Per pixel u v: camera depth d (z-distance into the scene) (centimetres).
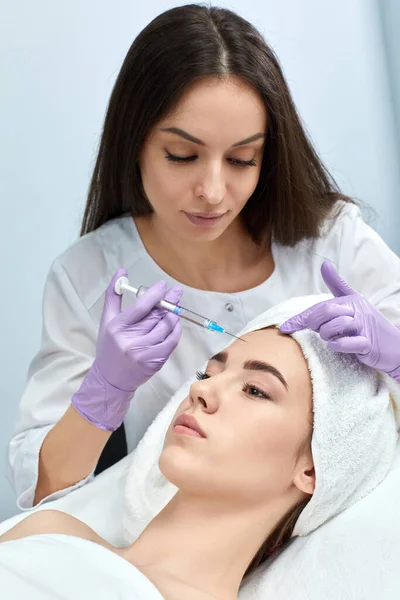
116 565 152
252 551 169
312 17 324
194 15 175
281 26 319
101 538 174
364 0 333
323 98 332
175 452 164
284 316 185
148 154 179
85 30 285
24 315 289
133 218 214
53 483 196
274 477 167
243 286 212
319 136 334
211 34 170
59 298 211
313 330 175
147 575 160
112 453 245
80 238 216
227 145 172
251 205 208
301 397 170
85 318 209
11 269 287
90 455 191
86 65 288
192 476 162
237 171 179
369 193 347
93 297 211
